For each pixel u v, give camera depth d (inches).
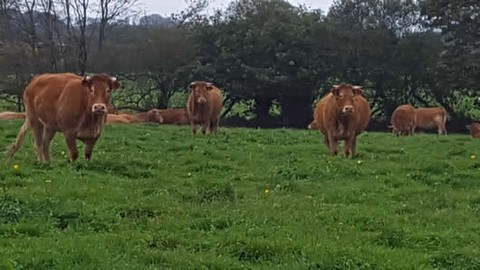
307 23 2036.2
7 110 1971.0
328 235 374.3
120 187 502.0
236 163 671.8
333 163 646.5
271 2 2119.8
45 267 289.6
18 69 1958.7
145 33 2132.1
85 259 300.8
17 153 684.1
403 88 2049.7
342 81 2053.4
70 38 2100.1
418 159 719.1
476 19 1820.9
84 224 378.9
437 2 1856.5
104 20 2123.5
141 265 303.0
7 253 305.4
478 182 567.5
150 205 433.7
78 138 595.8
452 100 2009.1
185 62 2063.2
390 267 310.7
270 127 2017.7
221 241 347.6
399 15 2063.2
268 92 1988.2
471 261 324.8
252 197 486.3
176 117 1603.1
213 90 1119.6
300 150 800.9
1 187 478.0
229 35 2027.6
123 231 369.1
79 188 478.0
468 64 1791.3
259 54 2017.7
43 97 605.3
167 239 346.6
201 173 602.2
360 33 2031.3
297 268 306.5
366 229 397.7
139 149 776.3
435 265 322.3
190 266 303.4
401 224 410.3
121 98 2098.9
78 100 582.9
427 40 2020.2
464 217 434.6
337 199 491.2
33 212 389.4
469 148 869.2
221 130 1206.9
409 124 1550.2
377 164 659.4
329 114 732.7
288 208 446.3
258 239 348.5
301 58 1991.9
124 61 2071.9
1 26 2094.0
